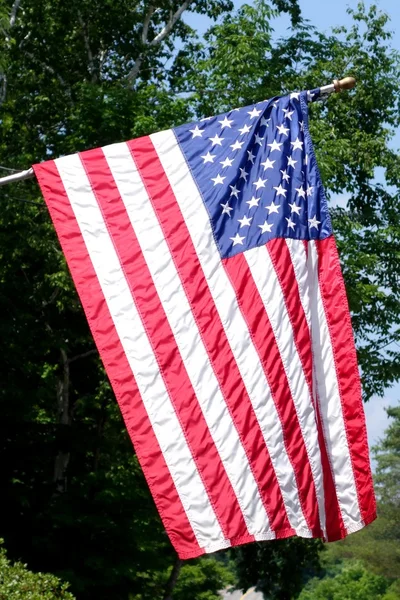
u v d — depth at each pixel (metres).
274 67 35.31
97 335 13.49
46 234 30.34
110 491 29.19
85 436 30.92
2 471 29.95
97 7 36.16
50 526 29.34
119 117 30.41
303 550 35.75
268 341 13.55
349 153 34.59
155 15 39.16
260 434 13.25
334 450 13.49
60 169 14.05
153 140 14.28
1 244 30.45
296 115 14.53
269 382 13.45
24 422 29.64
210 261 13.80
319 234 14.11
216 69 32.81
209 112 32.50
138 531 30.22
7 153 33.66
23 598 15.44
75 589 27.94
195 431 13.20
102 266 13.73
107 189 14.02
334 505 13.40
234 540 12.93
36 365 30.69
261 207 14.05
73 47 36.78
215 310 13.62
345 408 13.62
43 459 30.38
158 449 13.16
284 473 13.20
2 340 29.73
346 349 13.76
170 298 13.63
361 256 33.34
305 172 14.33
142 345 13.47
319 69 35.72
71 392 34.62
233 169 14.16
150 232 13.85
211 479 13.09
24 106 34.94
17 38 35.50
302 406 13.40
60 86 35.78
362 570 106.31
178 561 35.03
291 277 13.82
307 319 13.73
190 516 13.00
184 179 14.09
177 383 13.34
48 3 35.81
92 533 29.64
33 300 31.69
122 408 13.29
